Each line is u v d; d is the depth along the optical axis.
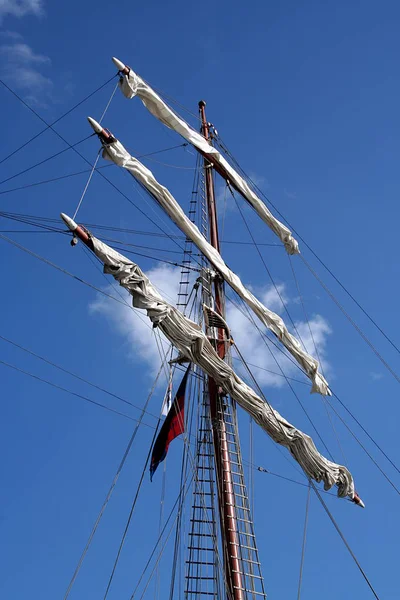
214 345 22.81
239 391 21.45
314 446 22.33
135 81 23.75
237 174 27.70
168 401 22.23
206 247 23.73
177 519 21.30
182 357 22.08
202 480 21.30
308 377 24.98
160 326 20.12
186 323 20.50
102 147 21.20
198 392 22.61
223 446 21.50
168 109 25.31
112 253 19.38
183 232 23.22
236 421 22.22
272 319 24.52
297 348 24.80
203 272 24.09
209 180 27.30
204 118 29.05
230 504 20.62
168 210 22.64
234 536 20.16
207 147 26.81
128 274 19.50
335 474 22.69
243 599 19.31
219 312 23.83
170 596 20.31
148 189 22.17
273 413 21.84
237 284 24.09
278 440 21.98
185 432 22.44
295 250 27.73
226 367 21.20
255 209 27.69
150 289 19.97
